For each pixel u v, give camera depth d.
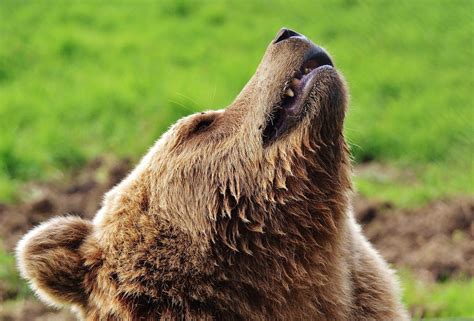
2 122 18.88
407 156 18.41
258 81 6.73
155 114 19.08
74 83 21.22
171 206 6.53
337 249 6.55
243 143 6.52
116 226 6.60
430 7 26.12
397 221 14.59
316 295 6.52
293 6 26.50
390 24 25.31
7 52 22.52
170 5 26.28
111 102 19.83
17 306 11.77
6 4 25.70
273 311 6.43
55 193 16.03
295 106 6.41
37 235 6.65
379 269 7.32
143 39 24.06
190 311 6.36
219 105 19.41
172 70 22.05
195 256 6.38
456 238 13.86
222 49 23.64
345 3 26.64
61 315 11.41
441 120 19.64
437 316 11.12
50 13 25.30
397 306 7.36
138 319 6.38
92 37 24.00
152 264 6.41
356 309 6.98
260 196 6.40
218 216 6.44
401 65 22.64
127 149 17.97
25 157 17.23
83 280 6.59
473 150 18.61
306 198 6.38
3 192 15.67
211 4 26.62
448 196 15.72
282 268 6.39
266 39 24.31
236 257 6.40
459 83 21.75
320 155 6.40
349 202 6.68
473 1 26.19
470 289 11.80
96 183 16.23
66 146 17.75
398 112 19.95
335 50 23.55
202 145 6.65
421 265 12.91
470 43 24.09
